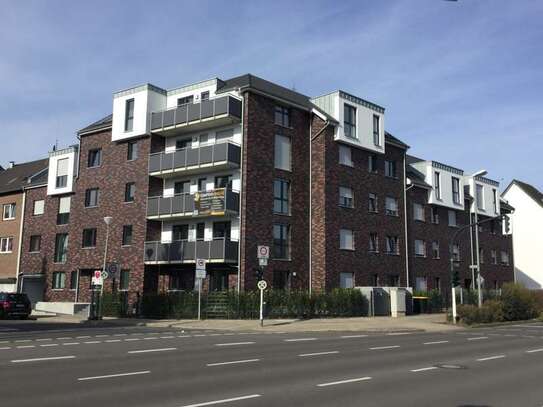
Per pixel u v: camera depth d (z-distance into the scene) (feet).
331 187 112.68
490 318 99.76
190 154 105.81
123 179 116.98
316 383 32.35
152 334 67.56
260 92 105.29
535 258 208.74
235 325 82.58
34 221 137.59
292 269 107.14
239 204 101.40
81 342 55.93
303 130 114.21
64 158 132.36
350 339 63.98
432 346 56.49
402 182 132.57
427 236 142.20
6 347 50.67
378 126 125.80
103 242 118.83
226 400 27.09
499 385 32.73
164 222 112.68
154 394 28.43
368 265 119.24
